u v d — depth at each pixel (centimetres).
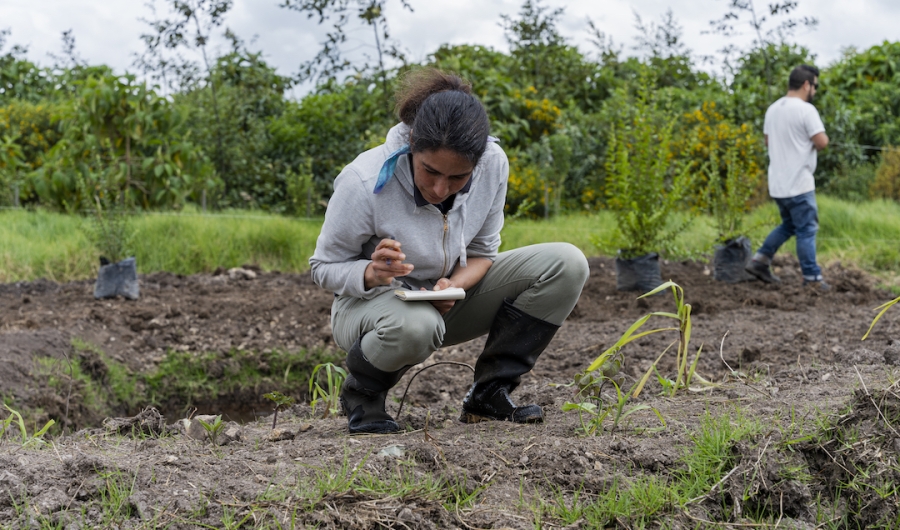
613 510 218
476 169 263
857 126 1240
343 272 267
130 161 945
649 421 285
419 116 234
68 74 1416
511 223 857
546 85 1396
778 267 768
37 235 815
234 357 555
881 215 896
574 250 286
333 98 1152
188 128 1136
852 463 230
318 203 1070
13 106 1241
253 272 780
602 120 1234
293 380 550
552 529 213
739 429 256
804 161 657
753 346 458
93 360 513
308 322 607
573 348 497
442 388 443
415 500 220
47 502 209
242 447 284
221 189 1109
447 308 271
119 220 694
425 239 267
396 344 262
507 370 296
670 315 319
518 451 254
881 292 661
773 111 671
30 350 493
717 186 740
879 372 332
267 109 1271
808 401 291
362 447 261
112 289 653
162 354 559
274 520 205
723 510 225
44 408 443
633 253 670
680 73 1445
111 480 222
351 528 207
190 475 231
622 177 673
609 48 1501
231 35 1276
